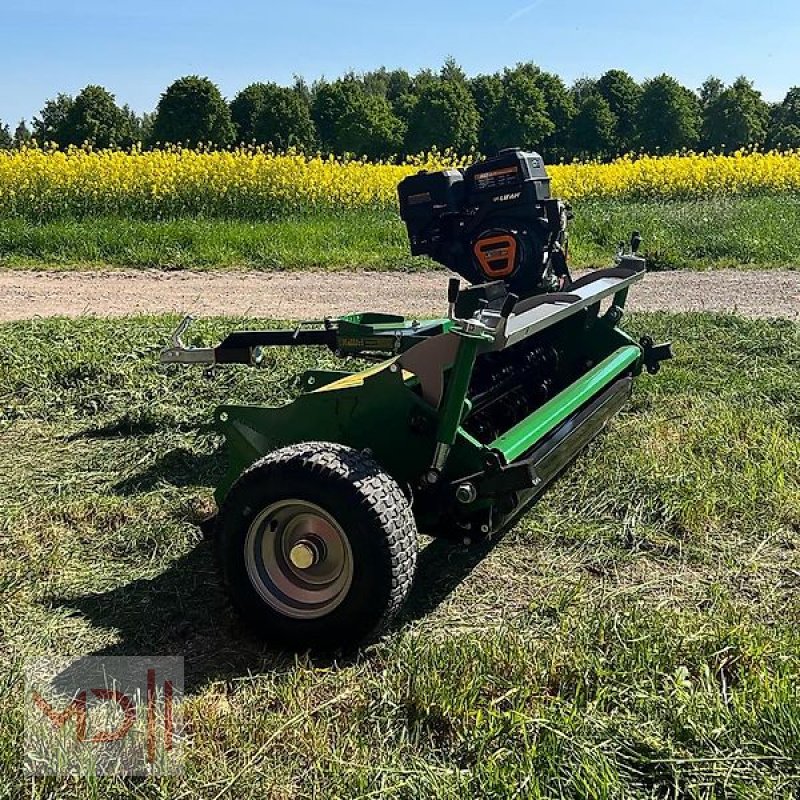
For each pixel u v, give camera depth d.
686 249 14.59
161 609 3.99
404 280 13.30
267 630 3.60
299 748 2.98
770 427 5.88
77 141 61.09
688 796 2.70
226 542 3.62
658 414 6.24
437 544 4.55
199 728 3.11
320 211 18.36
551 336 5.67
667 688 3.11
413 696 3.15
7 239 14.68
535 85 66.12
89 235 14.84
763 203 19.33
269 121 62.25
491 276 5.77
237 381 7.00
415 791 2.73
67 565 4.37
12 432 6.18
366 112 61.62
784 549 4.42
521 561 4.38
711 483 4.98
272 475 3.47
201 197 17.84
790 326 8.70
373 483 3.39
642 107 64.25
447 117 61.22
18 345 7.64
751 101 64.62
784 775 2.72
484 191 5.72
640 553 4.43
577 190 21.36
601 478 5.13
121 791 2.80
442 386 3.67
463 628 3.78
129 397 6.73
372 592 3.38
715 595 3.97
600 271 5.56
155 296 11.84
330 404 3.86
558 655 3.36
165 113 57.00
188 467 5.63
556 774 2.75
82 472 5.54
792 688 3.07
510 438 3.87
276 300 11.71
